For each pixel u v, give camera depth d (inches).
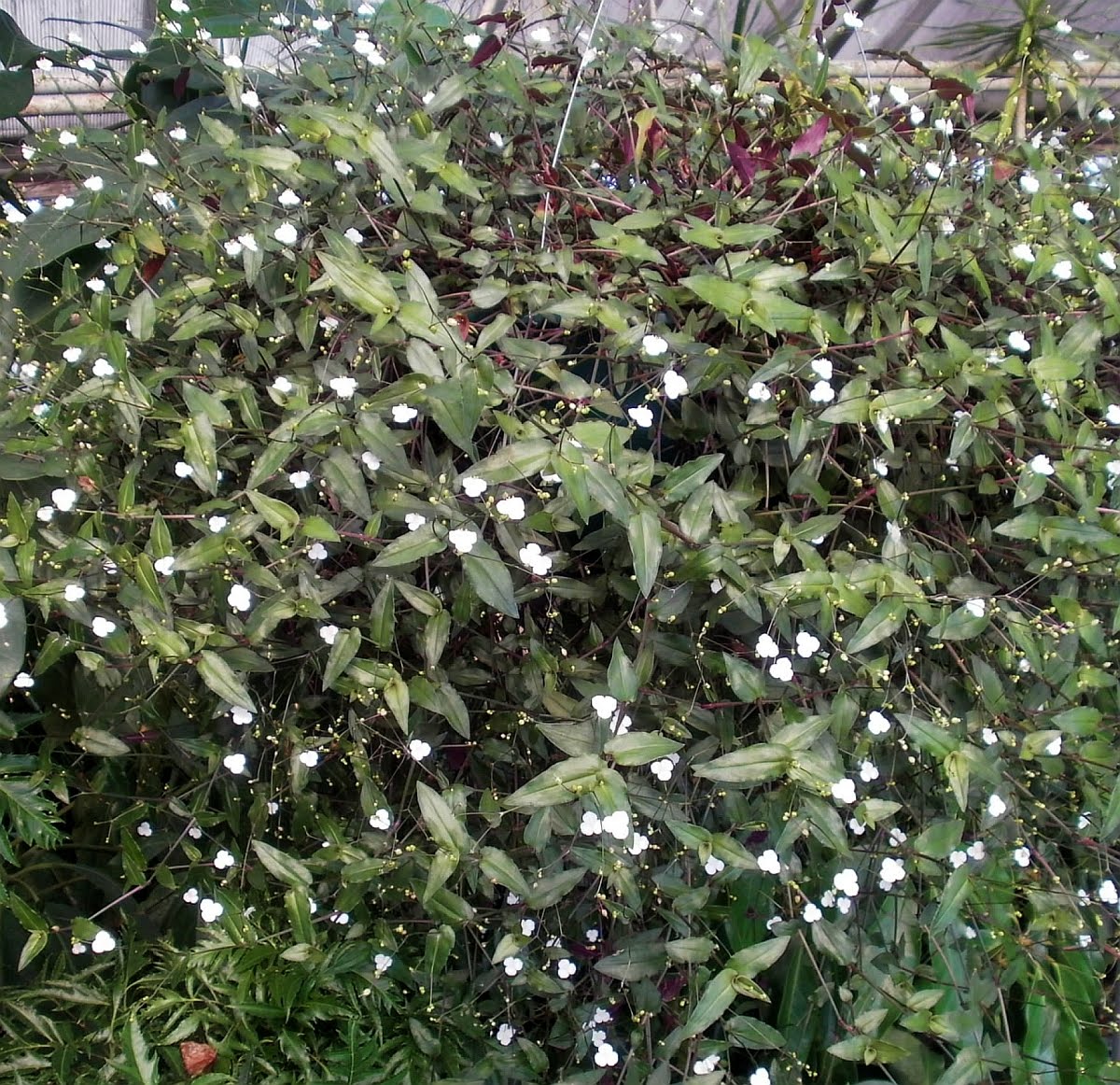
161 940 21.9
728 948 21.8
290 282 21.5
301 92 24.7
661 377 20.4
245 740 21.5
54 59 29.5
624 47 26.5
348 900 20.2
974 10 34.6
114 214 24.2
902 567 20.1
